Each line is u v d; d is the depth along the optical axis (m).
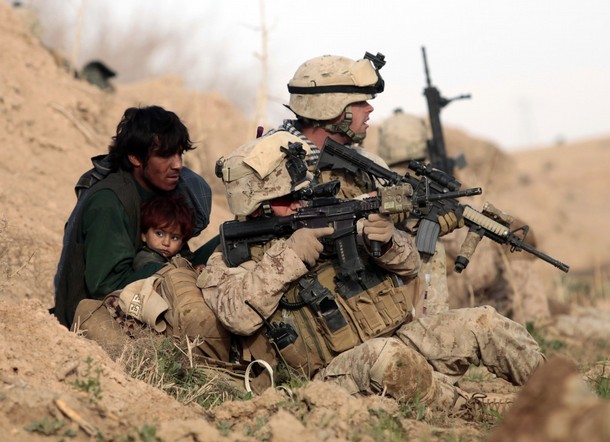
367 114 19.48
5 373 14.12
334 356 16.95
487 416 16.58
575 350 29.03
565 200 168.75
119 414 13.93
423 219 18.77
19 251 22.00
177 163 19.25
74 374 14.66
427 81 33.25
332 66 19.12
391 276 17.38
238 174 17.19
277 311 17.09
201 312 17.38
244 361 17.61
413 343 17.41
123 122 19.41
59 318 19.20
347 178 18.55
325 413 14.36
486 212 18.91
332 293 16.97
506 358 17.17
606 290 47.06
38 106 31.59
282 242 16.80
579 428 10.70
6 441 12.55
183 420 13.85
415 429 14.85
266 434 13.74
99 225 18.66
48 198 28.12
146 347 16.91
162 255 19.16
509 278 30.66
